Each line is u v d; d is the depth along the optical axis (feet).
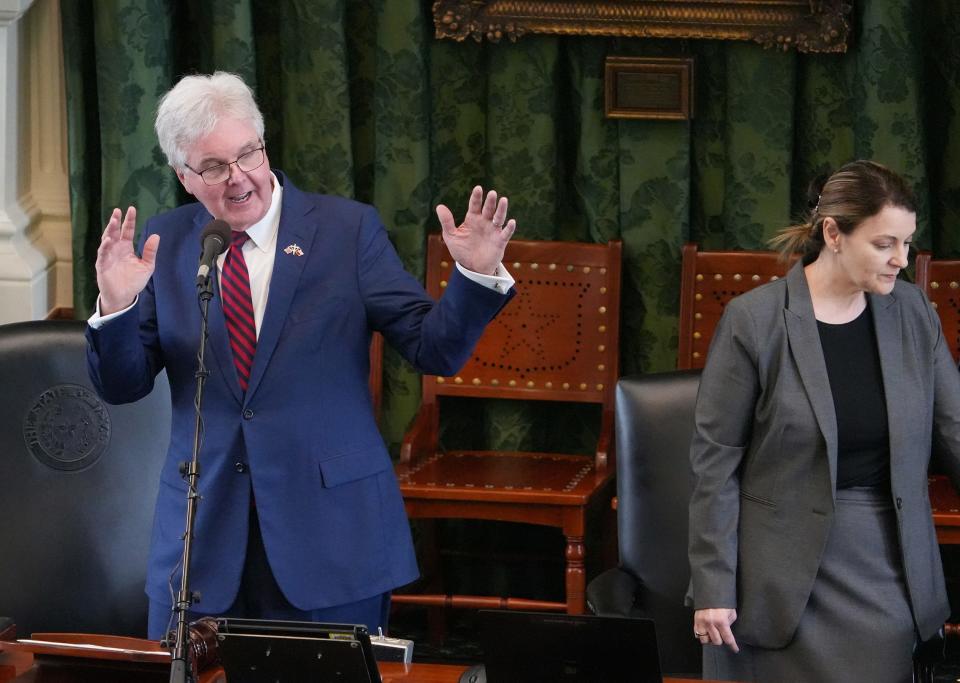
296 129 58.54
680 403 41.70
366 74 59.41
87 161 58.90
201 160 33.86
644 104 56.70
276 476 34.32
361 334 35.55
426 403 57.93
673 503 41.47
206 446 34.68
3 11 57.47
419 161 57.93
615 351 56.39
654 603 41.57
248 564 34.86
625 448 41.96
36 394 40.83
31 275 58.70
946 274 53.93
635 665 27.35
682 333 55.47
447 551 60.34
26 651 30.81
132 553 41.04
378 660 31.89
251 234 35.27
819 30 55.21
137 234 58.03
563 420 59.98
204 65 58.95
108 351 33.47
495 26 56.95
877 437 34.53
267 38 59.41
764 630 34.96
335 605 34.42
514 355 57.21
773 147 56.34
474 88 58.90
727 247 57.16
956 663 53.47
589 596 39.91
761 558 34.99
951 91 55.98
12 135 58.80
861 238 33.40
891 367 34.47
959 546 56.95
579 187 58.75
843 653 34.50
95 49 57.82
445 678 30.55
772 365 34.96
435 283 57.36
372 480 35.27
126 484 41.06
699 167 57.98
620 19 56.18
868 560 34.55
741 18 55.62
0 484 40.57
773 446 34.83
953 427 35.53
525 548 60.70
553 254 56.90
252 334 34.91
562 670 27.86
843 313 35.01
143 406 41.22
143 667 30.66
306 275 35.14
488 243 32.71
